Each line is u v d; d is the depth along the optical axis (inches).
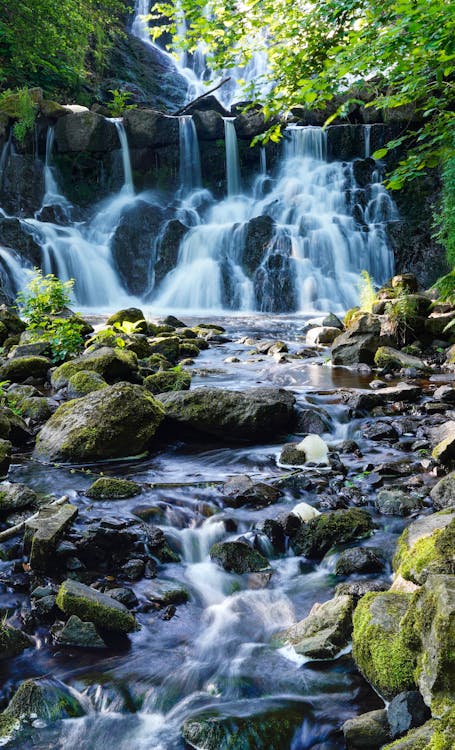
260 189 975.6
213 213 948.6
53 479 222.7
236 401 271.9
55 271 807.7
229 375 394.9
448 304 475.2
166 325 536.1
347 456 253.8
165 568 174.9
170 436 275.4
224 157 980.6
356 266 863.1
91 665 137.6
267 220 869.2
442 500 201.5
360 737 113.0
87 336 475.8
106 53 1255.5
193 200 967.0
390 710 113.7
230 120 984.3
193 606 160.1
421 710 110.3
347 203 914.1
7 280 735.1
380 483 221.6
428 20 241.6
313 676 132.8
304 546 183.5
